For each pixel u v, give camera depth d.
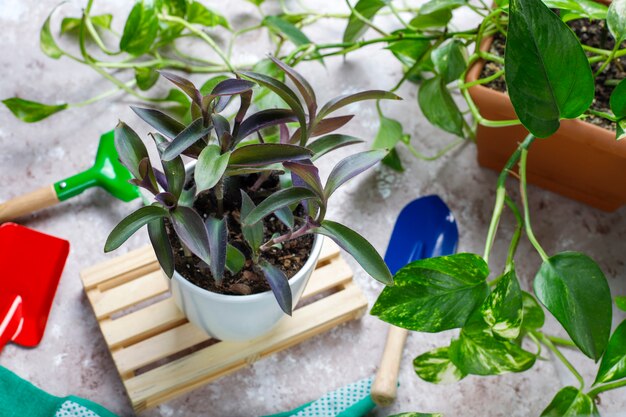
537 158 1.19
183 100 1.29
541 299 0.94
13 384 1.08
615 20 0.96
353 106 1.37
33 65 1.37
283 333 1.10
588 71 0.87
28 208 1.19
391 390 1.06
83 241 1.22
